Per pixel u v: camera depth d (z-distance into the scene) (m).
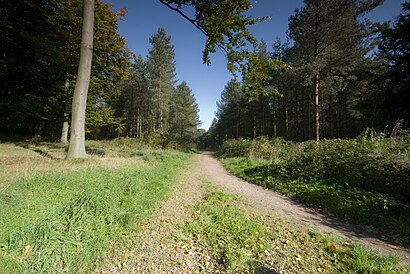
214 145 69.94
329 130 30.34
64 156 9.47
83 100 8.91
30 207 3.77
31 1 14.02
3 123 14.07
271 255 3.26
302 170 8.42
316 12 15.12
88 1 9.01
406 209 4.85
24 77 15.40
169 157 15.15
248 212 5.14
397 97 13.62
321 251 3.39
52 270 2.68
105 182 5.72
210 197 6.18
